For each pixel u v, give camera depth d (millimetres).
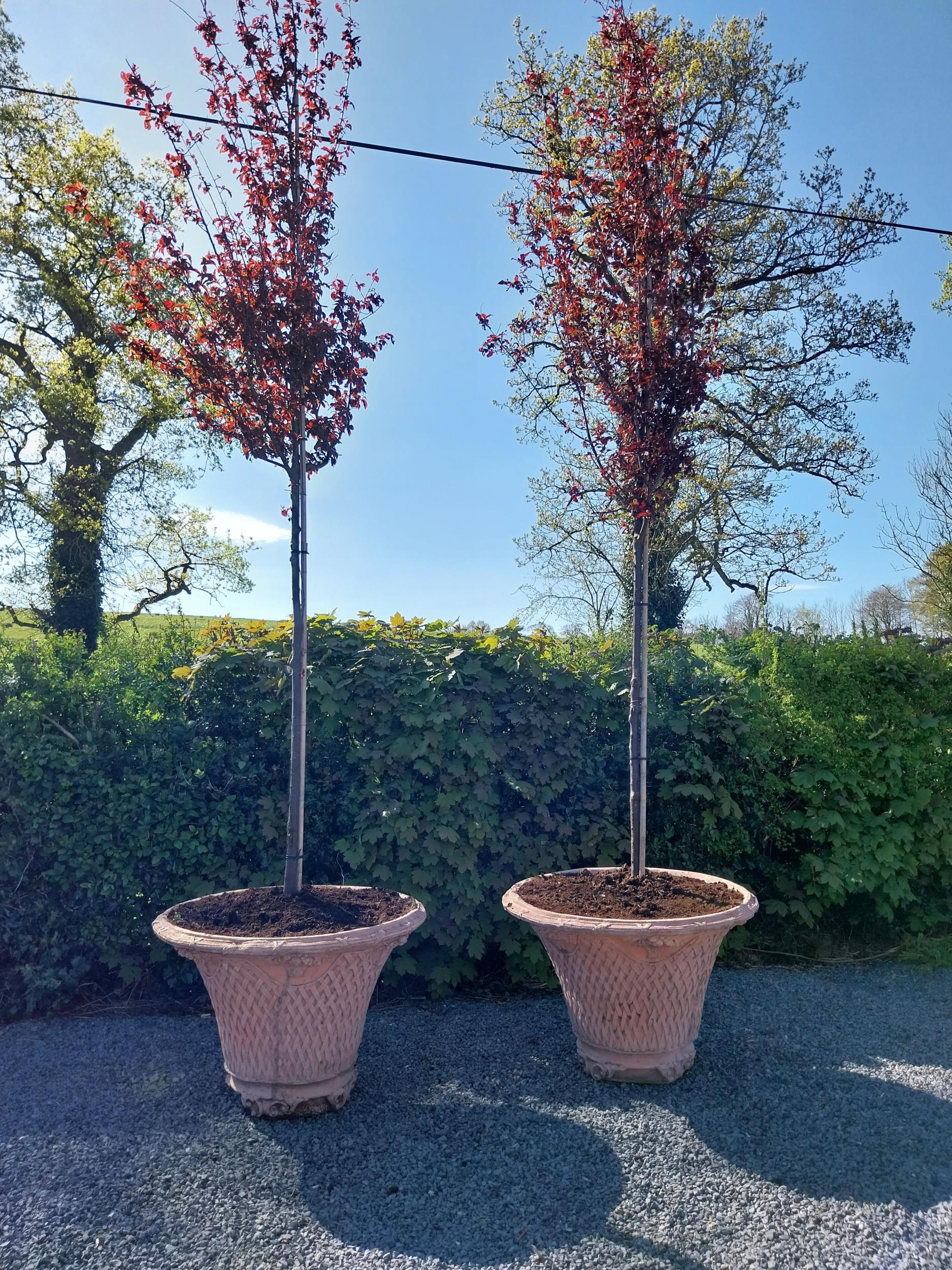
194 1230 2223
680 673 4766
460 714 4113
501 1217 2273
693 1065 3254
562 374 3984
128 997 4113
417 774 4242
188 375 3295
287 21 3309
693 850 4668
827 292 15312
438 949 4191
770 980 4332
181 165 3311
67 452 17016
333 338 3248
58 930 3945
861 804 4754
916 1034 3594
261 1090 2838
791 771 4859
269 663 4117
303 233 3307
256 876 4062
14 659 4172
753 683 4898
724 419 15547
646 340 3551
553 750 4363
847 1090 3037
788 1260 2078
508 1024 3773
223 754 4121
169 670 4254
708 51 14188
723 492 15773
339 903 3166
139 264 3395
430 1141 2684
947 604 16938
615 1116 2832
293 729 3324
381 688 4117
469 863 4059
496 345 3926
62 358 16938
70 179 16344
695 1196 2348
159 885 4043
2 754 3879
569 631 6992
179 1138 2703
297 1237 2195
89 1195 2383
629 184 3547
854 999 4047
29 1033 3699
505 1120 2824
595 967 3080
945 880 4941
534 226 3805
